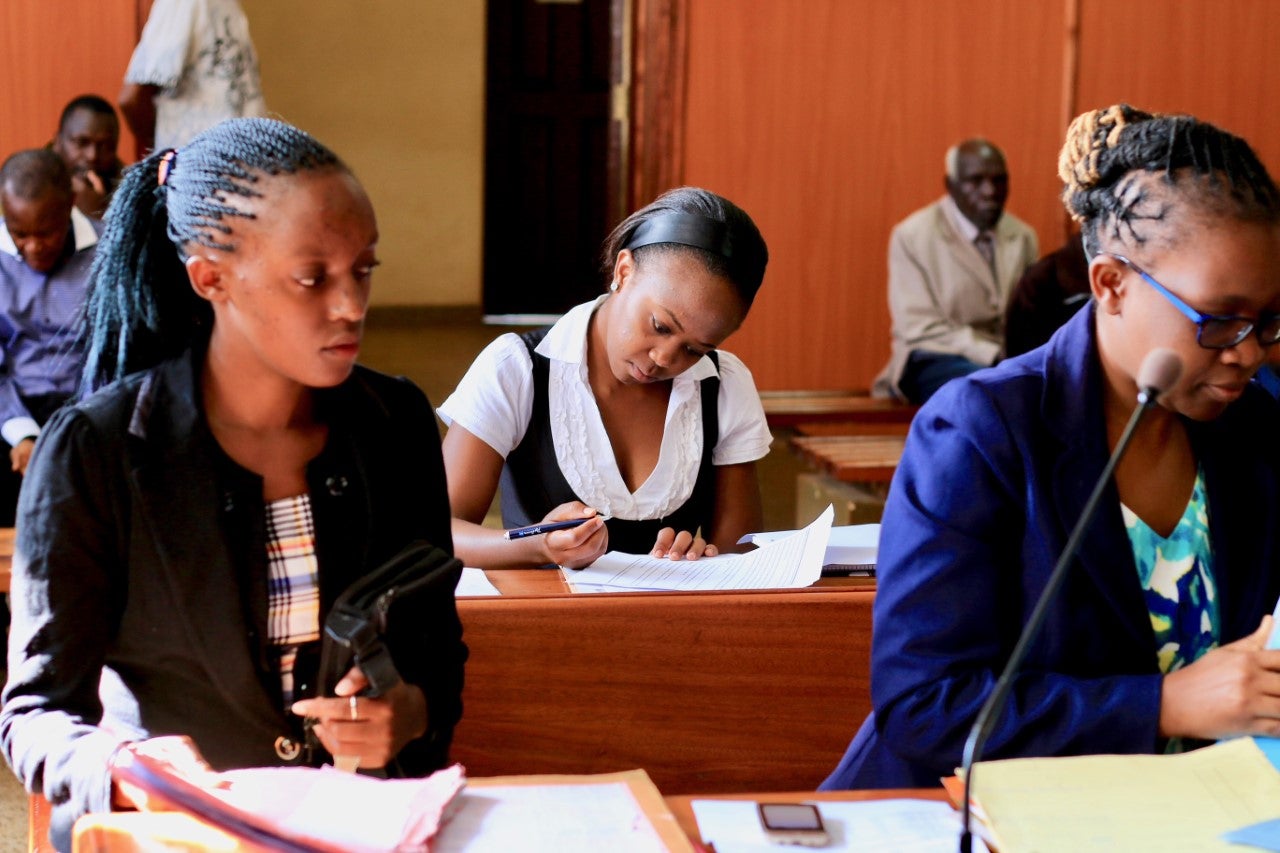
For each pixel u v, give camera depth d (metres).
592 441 2.67
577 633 2.29
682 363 2.50
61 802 1.38
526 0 10.19
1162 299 1.46
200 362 1.53
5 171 4.36
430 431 1.66
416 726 1.51
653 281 2.44
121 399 1.47
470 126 10.26
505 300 10.58
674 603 2.32
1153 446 1.63
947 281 6.52
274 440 1.54
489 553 2.51
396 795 1.35
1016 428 1.58
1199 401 1.51
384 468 1.59
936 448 1.61
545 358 2.66
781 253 7.16
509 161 10.38
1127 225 1.49
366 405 1.59
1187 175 1.46
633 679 2.32
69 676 1.44
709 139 7.02
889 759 1.73
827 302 7.23
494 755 2.29
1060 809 1.37
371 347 9.37
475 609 2.25
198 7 5.92
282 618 1.54
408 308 10.38
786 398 7.19
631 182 7.11
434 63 10.14
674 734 2.34
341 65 10.02
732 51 6.97
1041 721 1.50
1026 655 1.58
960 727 1.52
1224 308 1.43
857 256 7.22
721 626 2.33
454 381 8.24
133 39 6.33
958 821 1.42
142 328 1.54
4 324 4.47
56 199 4.36
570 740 2.31
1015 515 1.59
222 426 1.52
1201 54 7.34
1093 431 1.58
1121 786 1.40
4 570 3.34
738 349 7.20
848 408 6.66
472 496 2.63
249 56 6.09
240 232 1.40
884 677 1.59
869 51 7.07
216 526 1.47
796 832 1.37
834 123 7.10
